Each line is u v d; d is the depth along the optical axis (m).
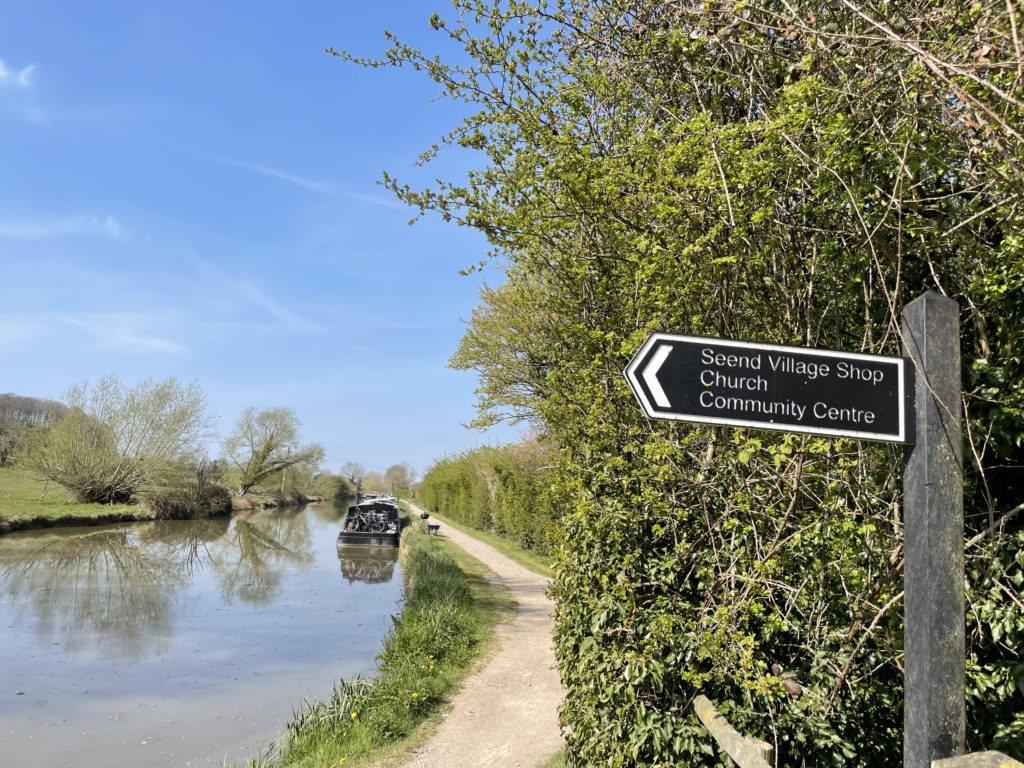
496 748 6.41
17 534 29.02
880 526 2.56
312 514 64.81
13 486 38.97
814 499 2.72
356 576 21.66
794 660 3.16
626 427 3.64
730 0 2.39
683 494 3.34
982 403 2.54
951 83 1.70
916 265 2.76
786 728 2.88
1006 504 2.58
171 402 40.94
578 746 4.32
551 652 10.19
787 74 2.55
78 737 7.80
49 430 38.56
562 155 3.37
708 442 3.30
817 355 1.99
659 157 3.01
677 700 3.25
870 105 2.33
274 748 7.33
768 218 2.71
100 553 24.86
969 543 2.27
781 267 2.93
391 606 16.16
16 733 7.90
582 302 4.14
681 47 3.09
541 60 3.83
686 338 2.03
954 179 2.65
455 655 9.75
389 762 6.15
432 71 3.90
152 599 16.41
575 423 4.05
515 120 3.68
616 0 3.36
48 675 10.20
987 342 2.65
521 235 3.72
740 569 2.98
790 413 1.97
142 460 40.06
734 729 2.79
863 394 1.95
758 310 3.07
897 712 2.92
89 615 14.43
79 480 38.44
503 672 9.11
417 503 73.25
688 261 2.81
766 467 2.79
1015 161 1.91
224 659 11.20
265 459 63.91
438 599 11.96
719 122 3.12
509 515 25.88
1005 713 2.47
